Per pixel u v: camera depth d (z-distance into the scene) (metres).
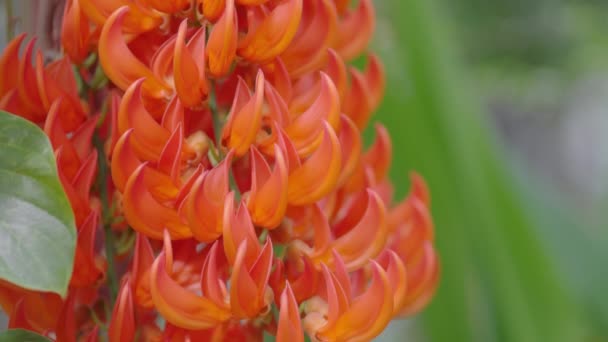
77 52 1.07
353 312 1.05
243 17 1.07
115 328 1.05
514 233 1.46
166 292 1.03
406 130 1.44
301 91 1.09
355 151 1.08
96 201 1.08
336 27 1.08
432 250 1.14
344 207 1.12
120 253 1.09
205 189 1.04
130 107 1.04
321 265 1.06
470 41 3.93
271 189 1.04
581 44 4.05
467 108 1.46
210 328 1.06
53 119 1.06
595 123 5.21
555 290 1.47
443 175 1.44
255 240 1.04
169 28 1.07
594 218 2.36
